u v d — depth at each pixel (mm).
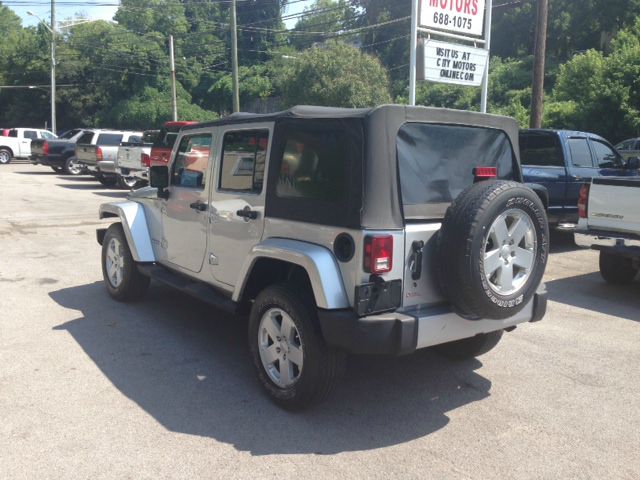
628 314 6852
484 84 13500
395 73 49250
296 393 4082
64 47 57625
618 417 4254
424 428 4031
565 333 6129
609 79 26281
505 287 3895
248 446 3734
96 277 7957
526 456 3701
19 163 32094
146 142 19500
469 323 4094
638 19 31047
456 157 4293
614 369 5160
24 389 4461
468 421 4152
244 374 4859
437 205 4066
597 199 7730
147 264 6254
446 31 12664
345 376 4887
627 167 10508
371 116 3770
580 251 10719
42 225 12102
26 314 6297
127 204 6477
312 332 3934
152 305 6699
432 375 4953
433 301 4031
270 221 4406
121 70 55594
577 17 42562
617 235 7547
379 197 3758
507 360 5332
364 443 3812
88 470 3428
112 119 54188
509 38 47312
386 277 3791
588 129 27219
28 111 59000
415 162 4020
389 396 4527
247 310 4859
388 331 3730
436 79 12539
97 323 6047
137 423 3992
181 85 57719
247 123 4699
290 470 3479
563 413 4305
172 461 3543
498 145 4605
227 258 4961
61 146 24250
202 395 4445
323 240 3961
